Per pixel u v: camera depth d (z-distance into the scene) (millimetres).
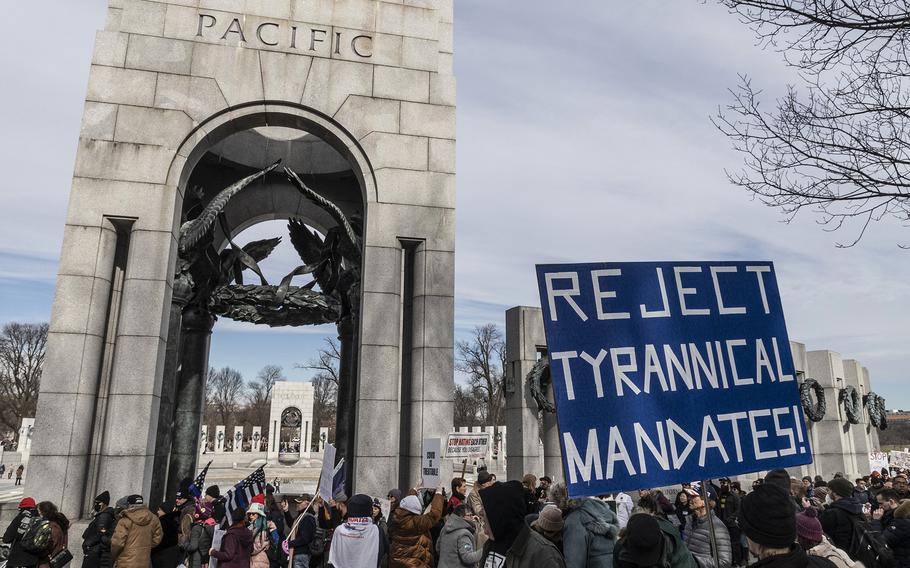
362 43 15070
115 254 13047
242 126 14367
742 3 6559
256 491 7934
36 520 7578
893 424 82438
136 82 13562
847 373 24406
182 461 16500
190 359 17047
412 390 13820
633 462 3344
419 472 13172
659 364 3572
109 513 8742
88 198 12766
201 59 14047
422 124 14938
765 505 2492
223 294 16516
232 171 18438
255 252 19062
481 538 7035
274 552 9461
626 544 3475
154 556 8078
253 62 14312
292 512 11125
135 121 13359
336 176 18922
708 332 3730
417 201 14484
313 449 61156
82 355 12047
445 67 15875
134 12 13938
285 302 16859
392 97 14922
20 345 69750
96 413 12320
